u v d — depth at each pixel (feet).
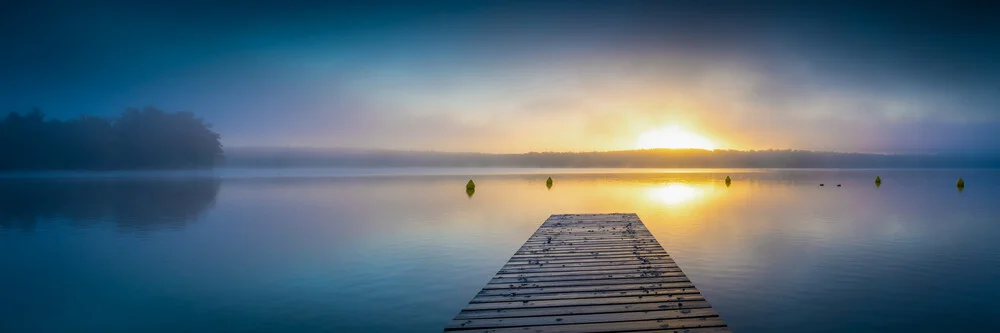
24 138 415.64
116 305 34.94
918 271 41.98
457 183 199.41
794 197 124.16
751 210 92.89
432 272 42.83
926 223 73.72
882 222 74.95
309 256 50.29
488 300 30.04
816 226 70.44
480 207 99.60
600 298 30.27
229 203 112.78
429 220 79.15
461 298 35.37
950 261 45.96
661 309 28.04
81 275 43.52
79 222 80.84
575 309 28.14
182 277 42.22
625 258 42.65
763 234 62.80
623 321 26.07
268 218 83.87
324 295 36.29
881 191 145.79
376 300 34.99
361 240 59.72
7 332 30.35
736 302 33.71
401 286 38.45
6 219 85.81
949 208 95.66
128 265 47.21
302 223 76.64
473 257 48.98
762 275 40.78
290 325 30.53
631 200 115.44
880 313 31.55
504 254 50.39
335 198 124.26
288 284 39.52
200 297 36.37
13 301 36.06
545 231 59.00
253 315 32.35
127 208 102.94
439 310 32.86
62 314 33.24
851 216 82.84
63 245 59.06
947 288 36.81
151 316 32.68
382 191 149.79
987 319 30.48
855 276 40.45
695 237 60.39
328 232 66.69
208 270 44.62
